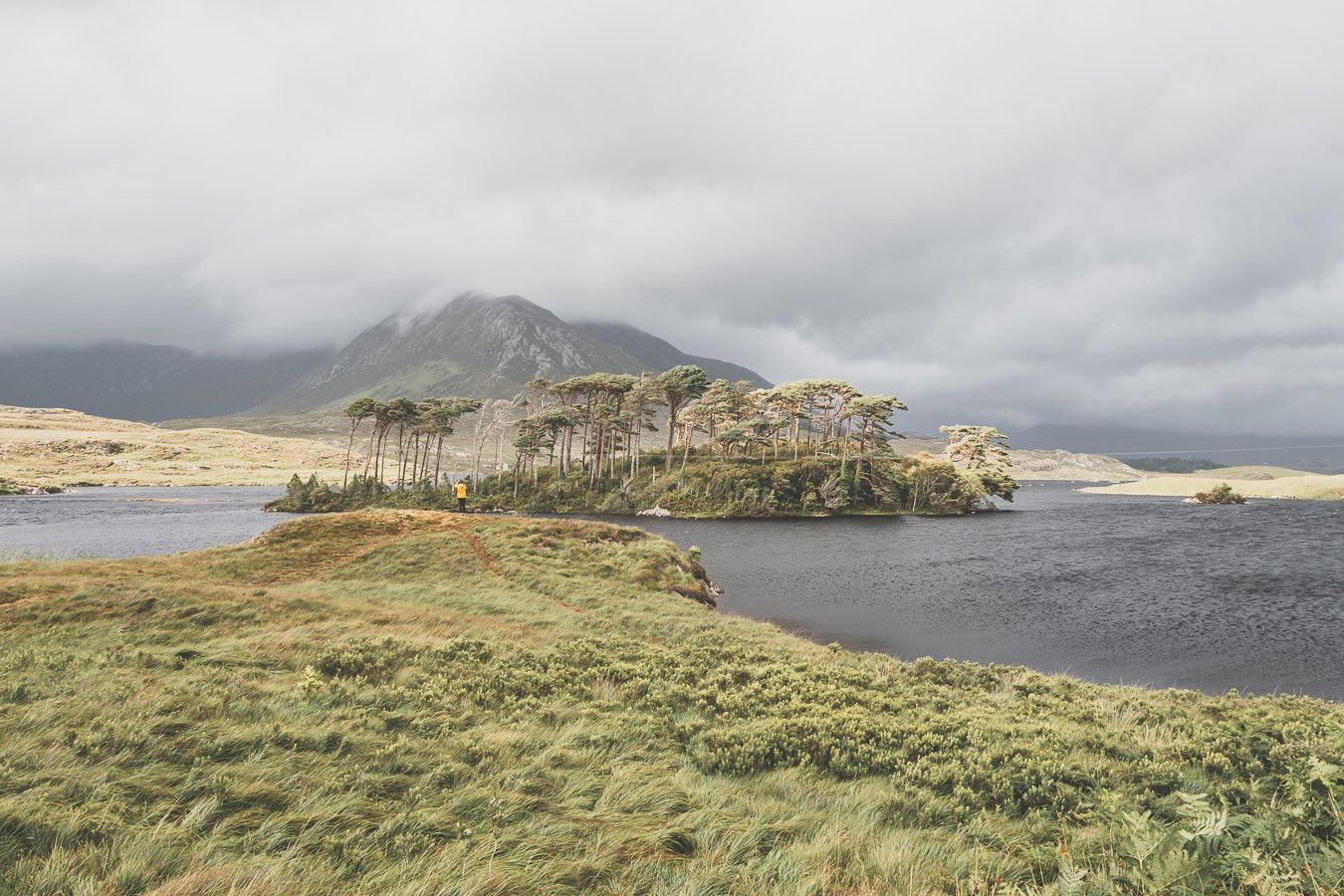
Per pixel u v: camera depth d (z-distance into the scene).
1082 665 26.92
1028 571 54.12
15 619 17.83
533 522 45.66
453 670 14.57
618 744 10.55
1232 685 24.17
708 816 7.45
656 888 5.70
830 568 56.56
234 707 10.50
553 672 14.91
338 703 11.71
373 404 138.25
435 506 129.12
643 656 17.55
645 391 143.75
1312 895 4.21
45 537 78.88
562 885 5.74
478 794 7.69
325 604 22.27
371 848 6.27
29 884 5.11
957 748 10.67
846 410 140.38
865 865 6.36
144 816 6.54
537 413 155.88
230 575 30.89
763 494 123.31
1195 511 129.38
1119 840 6.43
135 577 26.00
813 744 10.62
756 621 33.25
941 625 34.31
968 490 131.38
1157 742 11.52
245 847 6.15
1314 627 33.22
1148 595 42.75
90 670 12.14
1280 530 87.94
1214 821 5.08
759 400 163.38
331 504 126.56
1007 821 8.02
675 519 117.94
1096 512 131.75
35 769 7.42
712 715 12.62
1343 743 9.35
